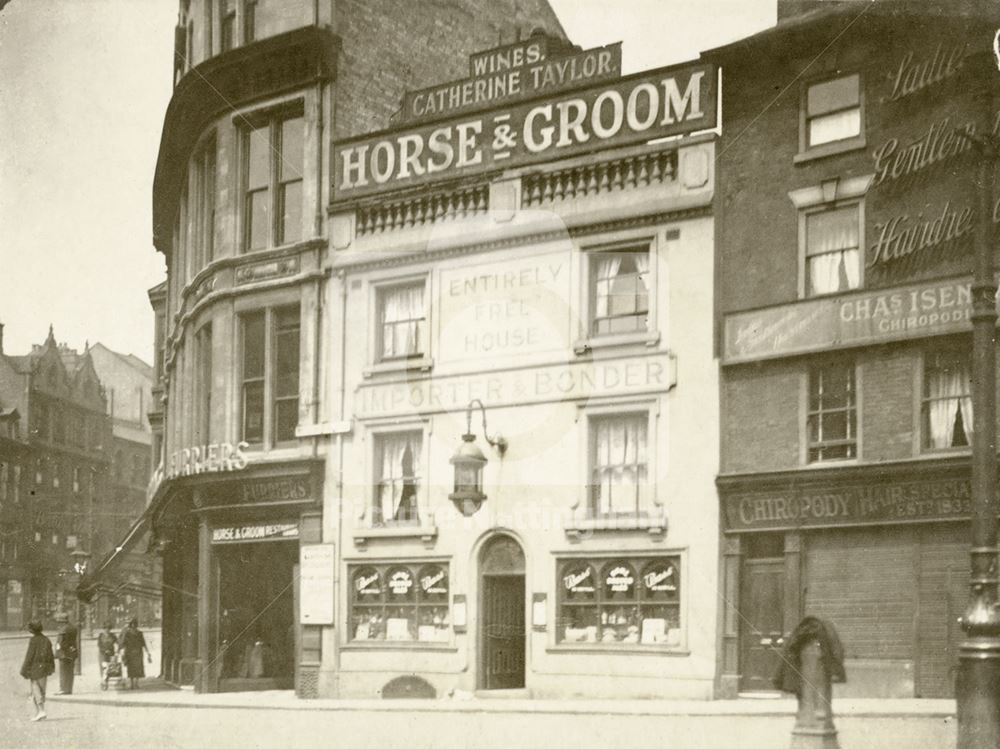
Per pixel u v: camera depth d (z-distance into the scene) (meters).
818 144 15.18
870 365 14.77
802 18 15.07
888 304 14.63
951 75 14.31
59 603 26.28
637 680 14.92
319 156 18.52
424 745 12.02
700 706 13.55
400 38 20.36
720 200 15.48
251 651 18.53
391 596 16.48
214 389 19.25
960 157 14.15
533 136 16.36
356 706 14.77
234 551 18.78
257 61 19.44
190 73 19.83
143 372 30.03
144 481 30.22
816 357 14.98
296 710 14.99
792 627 14.60
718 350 15.31
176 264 22.66
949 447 14.29
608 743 11.80
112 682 19.92
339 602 16.91
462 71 21.27
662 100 15.84
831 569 14.70
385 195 17.45
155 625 25.97
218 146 19.94
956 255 14.29
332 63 19.17
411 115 17.67
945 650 14.09
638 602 15.12
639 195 15.79
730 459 15.06
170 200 21.95
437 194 17.08
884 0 14.65
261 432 18.80
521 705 14.10
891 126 14.72
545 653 15.26
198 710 15.69
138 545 23.39
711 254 15.43
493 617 15.70
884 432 14.60
